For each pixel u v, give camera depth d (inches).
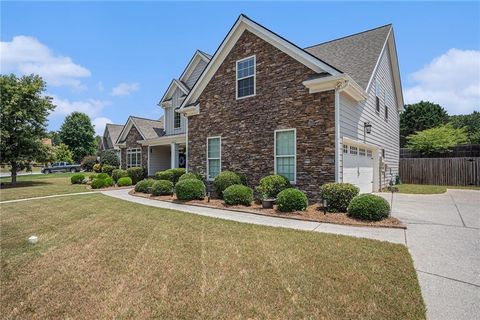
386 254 182.4
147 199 484.7
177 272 156.9
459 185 717.3
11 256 189.8
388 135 653.3
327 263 167.2
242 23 458.6
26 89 810.8
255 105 441.7
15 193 608.4
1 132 777.6
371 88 490.0
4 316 117.7
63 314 118.3
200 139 529.7
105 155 1178.6
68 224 288.2
